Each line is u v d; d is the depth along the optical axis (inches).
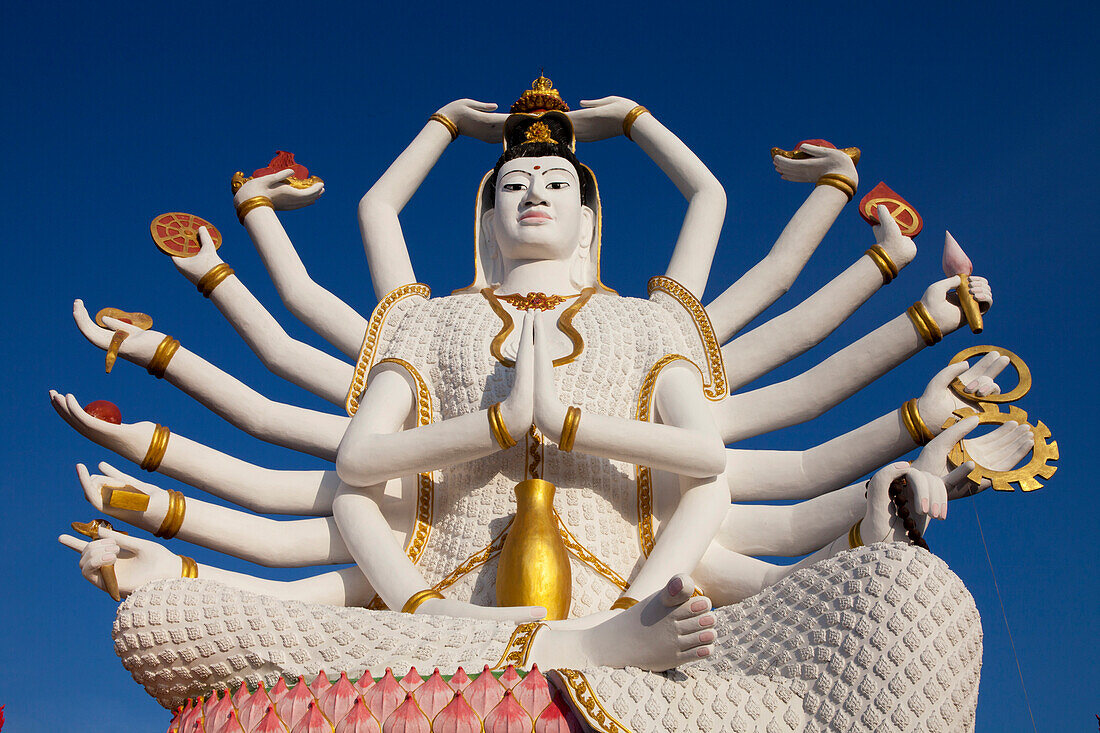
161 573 313.4
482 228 420.5
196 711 265.0
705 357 374.6
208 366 370.6
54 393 342.6
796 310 377.1
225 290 388.5
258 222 409.1
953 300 353.1
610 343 366.9
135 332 366.3
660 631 246.4
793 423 363.3
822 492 346.3
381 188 422.6
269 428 371.2
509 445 319.0
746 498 351.3
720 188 416.5
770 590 274.4
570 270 404.5
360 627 273.9
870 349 353.7
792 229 395.5
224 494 355.6
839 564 264.8
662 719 243.3
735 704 249.9
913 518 286.7
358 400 374.0
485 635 268.4
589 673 245.6
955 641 251.1
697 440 325.4
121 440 345.4
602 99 435.8
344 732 241.8
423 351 373.1
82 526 314.2
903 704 244.1
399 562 320.5
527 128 429.1
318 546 346.6
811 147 405.4
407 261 412.2
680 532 324.8
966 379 337.7
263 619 274.2
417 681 249.1
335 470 365.4
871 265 374.9
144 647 273.7
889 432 335.3
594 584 327.9
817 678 251.8
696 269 400.5
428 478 352.2
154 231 391.5
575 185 406.3
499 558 318.7
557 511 339.0
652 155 429.4
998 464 315.3
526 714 240.4
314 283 406.0
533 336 326.6
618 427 319.3
